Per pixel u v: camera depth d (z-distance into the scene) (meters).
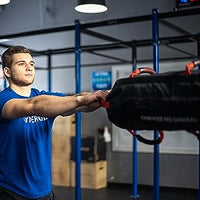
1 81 6.09
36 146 1.94
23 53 1.95
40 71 7.67
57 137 6.93
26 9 4.58
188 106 1.15
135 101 1.24
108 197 5.93
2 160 1.89
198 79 1.16
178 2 3.41
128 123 1.30
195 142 6.40
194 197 5.99
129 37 5.00
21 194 1.88
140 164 6.86
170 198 5.91
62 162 6.88
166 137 6.64
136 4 3.89
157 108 1.20
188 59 6.09
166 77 1.22
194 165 6.42
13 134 1.86
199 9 3.36
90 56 7.10
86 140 6.67
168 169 6.63
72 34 4.85
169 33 4.71
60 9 4.33
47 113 1.44
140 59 6.49
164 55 6.27
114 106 1.30
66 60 7.10
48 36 4.97
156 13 3.61
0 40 4.83
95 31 4.68
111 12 4.02
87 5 3.37
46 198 1.99
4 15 4.75
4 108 1.62
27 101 1.52
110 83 7.11
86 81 7.33
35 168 1.93
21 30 4.65
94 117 7.23
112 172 7.08
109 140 6.92
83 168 6.73
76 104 1.41
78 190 4.10
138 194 6.16
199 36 4.04
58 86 7.50
